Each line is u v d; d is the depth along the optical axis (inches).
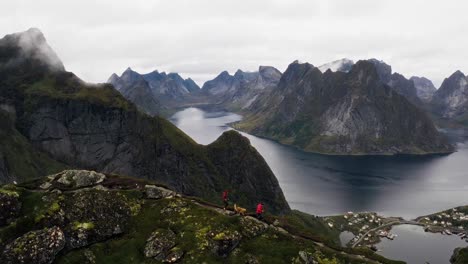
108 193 4111.7
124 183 4564.5
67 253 3427.7
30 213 3641.7
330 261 3654.0
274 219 4419.3
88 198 3924.7
